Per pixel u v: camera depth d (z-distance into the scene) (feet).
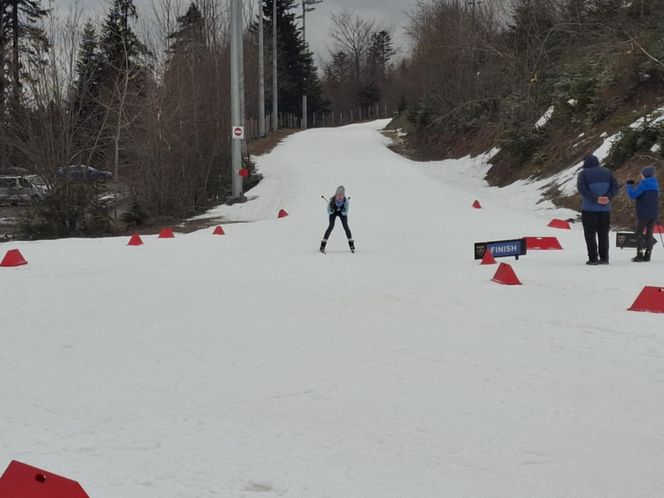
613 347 20.90
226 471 12.86
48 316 27.37
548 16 114.01
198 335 23.84
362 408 16.30
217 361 20.54
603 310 25.85
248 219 79.05
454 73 133.90
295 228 63.62
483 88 126.00
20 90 80.74
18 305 29.76
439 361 20.04
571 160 80.84
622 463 12.94
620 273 33.83
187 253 48.42
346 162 116.78
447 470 12.80
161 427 15.26
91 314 27.68
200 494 11.85
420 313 26.78
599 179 36.29
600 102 82.69
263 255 46.42
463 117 128.57
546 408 15.97
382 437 14.49
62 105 79.71
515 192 84.17
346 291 31.89
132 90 94.32
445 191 87.30
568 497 11.62
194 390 17.89
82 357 21.22
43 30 81.97
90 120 94.68
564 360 19.74
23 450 13.93
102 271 39.81
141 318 26.78
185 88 96.48
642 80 78.54
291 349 21.76
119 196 87.56
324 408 16.35
